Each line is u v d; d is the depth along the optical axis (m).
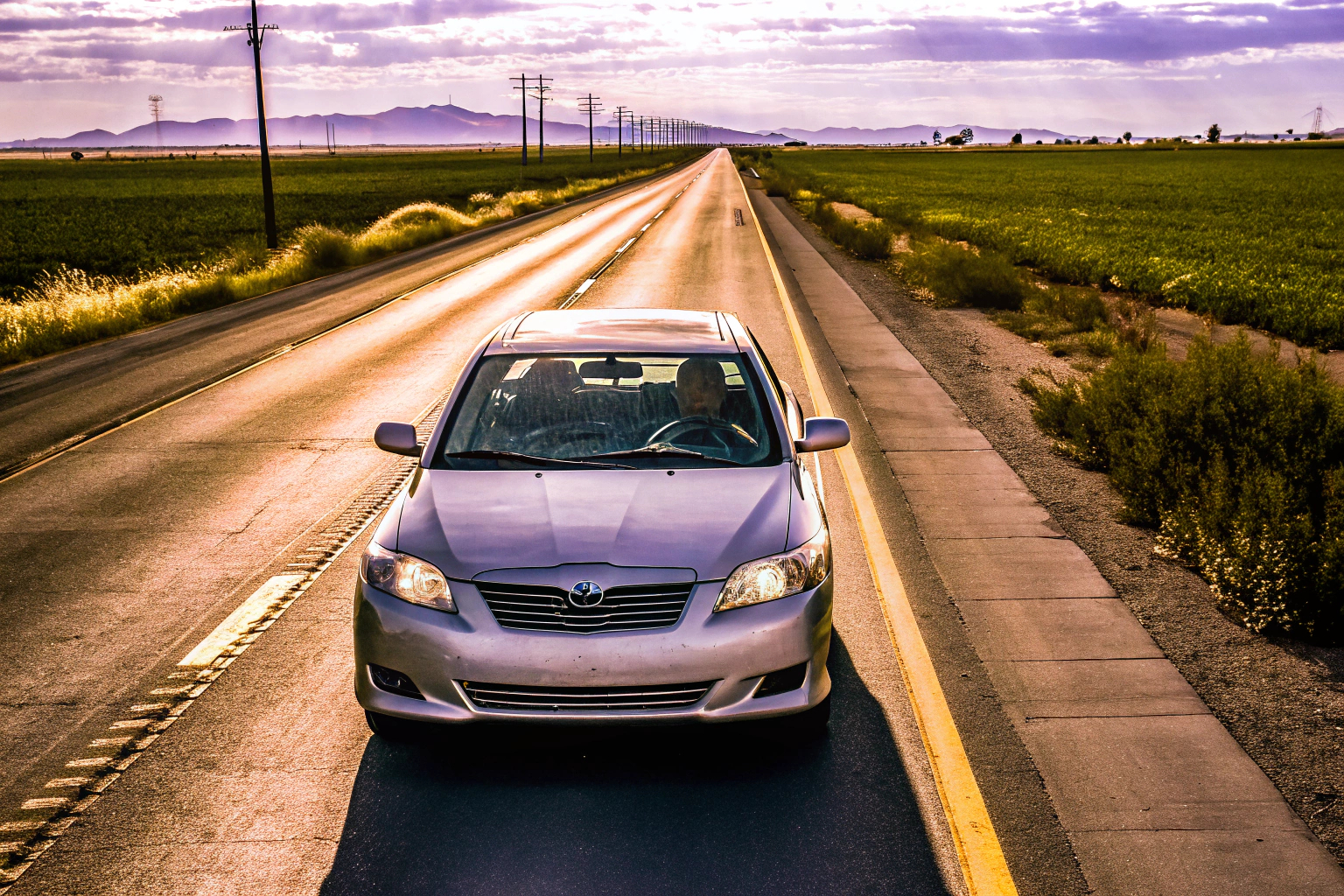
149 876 3.24
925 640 4.94
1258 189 68.44
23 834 3.47
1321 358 13.39
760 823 3.50
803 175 80.94
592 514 3.89
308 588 5.80
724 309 16.53
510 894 3.14
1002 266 17.42
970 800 3.62
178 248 35.00
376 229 34.09
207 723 4.26
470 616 3.62
